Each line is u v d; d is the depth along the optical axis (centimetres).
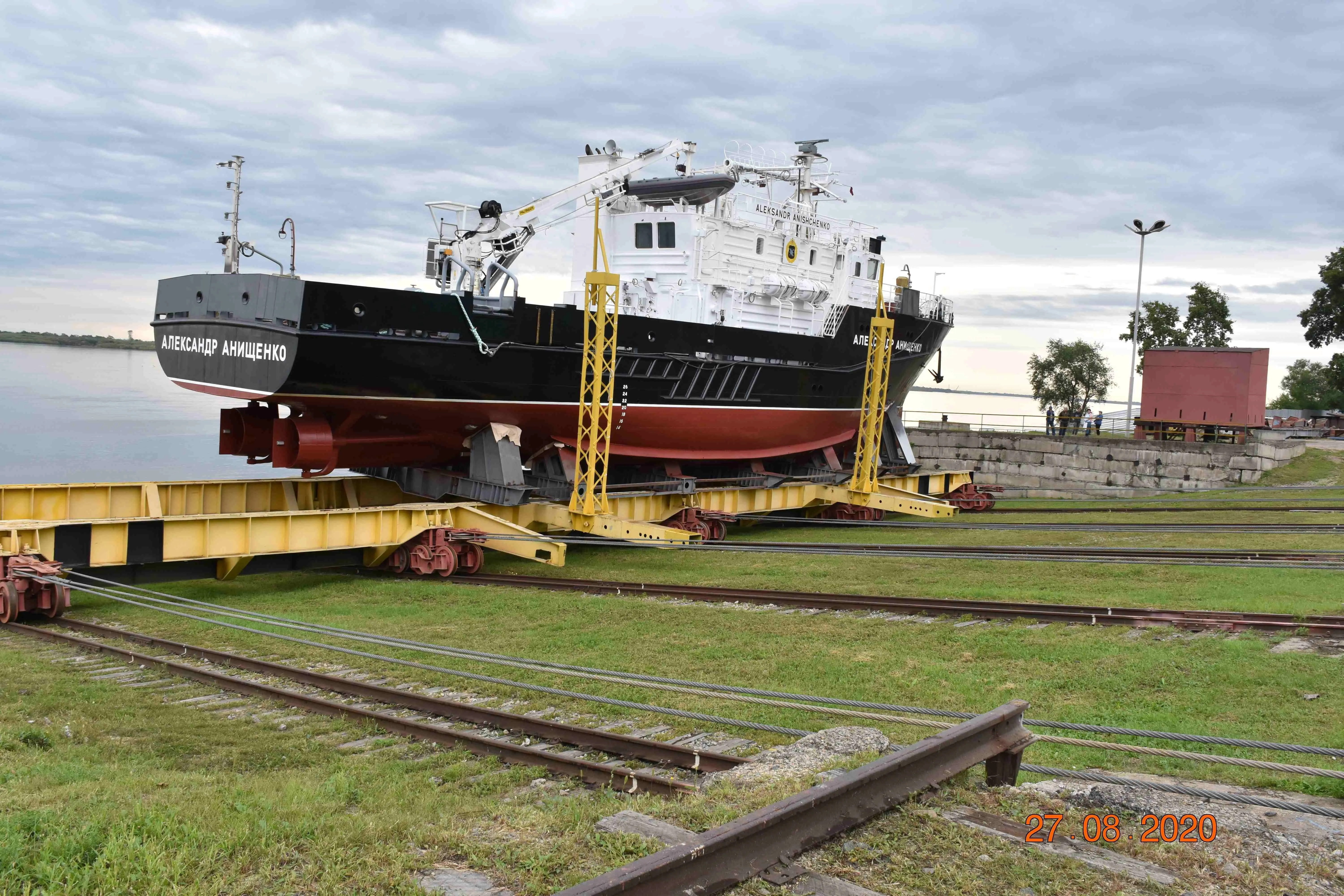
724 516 2375
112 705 1001
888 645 1282
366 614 1523
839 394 2819
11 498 1741
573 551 2325
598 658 1212
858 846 508
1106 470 3462
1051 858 511
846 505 2825
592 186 2270
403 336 1838
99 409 8044
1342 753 601
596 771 769
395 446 2055
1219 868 517
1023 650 1214
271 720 961
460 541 1908
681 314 2466
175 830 541
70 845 507
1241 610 1387
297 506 2142
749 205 2703
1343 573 1702
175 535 1616
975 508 3139
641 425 2308
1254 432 3275
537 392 2070
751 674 1131
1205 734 854
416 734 908
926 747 573
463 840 534
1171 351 3566
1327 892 493
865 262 3103
